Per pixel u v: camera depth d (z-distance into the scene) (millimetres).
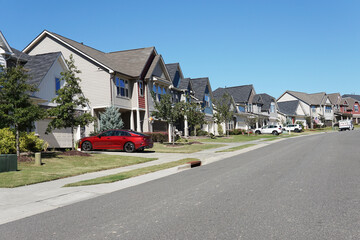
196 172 11836
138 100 29672
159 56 32969
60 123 17062
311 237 4262
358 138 28406
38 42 29125
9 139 15273
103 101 26812
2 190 9141
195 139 34875
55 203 7547
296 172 10094
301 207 5785
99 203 7203
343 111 90000
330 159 13367
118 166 14750
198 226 4941
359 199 6203
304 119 78688
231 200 6617
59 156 16500
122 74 27750
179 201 6805
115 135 21016
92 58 27062
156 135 29734
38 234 5008
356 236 4242
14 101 14508
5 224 5797
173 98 37156
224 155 19000
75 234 4879
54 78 22469
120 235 4699
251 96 60469
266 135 47906
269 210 5676
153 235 4621
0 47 18875
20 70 15141
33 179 10688
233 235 4453
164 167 13875
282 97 84625
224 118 41594
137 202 7000
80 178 11422
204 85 45000
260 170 11039
